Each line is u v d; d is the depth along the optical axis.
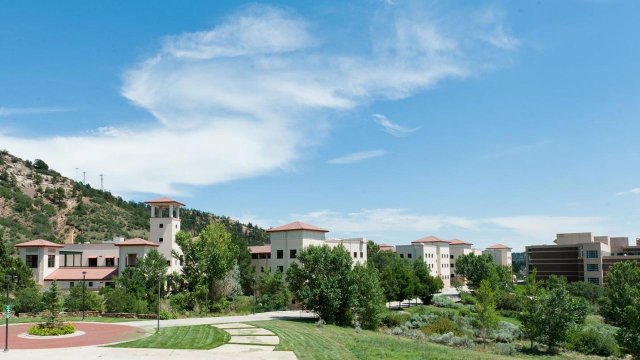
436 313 92.38
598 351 62.84
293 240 101.00
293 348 43.00
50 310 52.50
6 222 157.38
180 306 77.44
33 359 37.03
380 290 72.31
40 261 96.19
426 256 168.62
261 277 93.94
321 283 69.19
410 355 42.38
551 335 63.31
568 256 145.62
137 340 46.28
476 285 122.75
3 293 74.44
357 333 58.94
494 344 66.50
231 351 41.06
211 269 84.25
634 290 67.25
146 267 80.69
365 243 123.75
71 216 181.00
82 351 40.44
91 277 95.38
